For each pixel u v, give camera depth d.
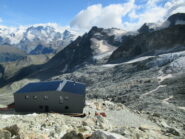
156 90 139.12
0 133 17.42
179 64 190.50
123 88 161.38
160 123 46.69
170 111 79.06
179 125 51.31
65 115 40.94
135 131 22.50
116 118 44.78
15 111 51.19
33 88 52.81
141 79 175.88
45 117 34.06
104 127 29.59
